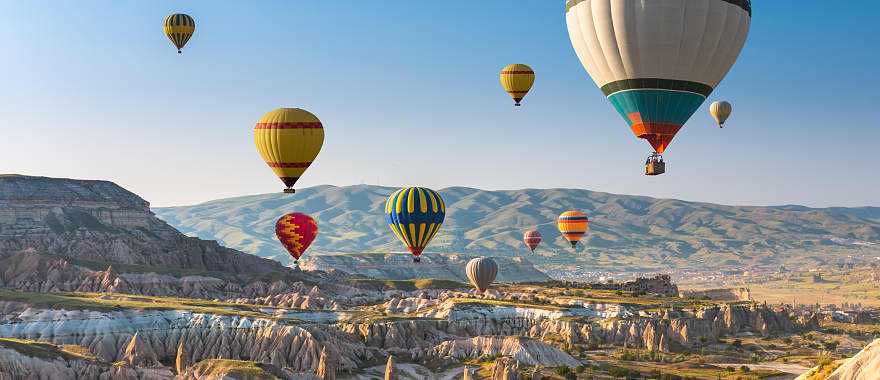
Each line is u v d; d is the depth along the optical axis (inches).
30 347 6648.6
